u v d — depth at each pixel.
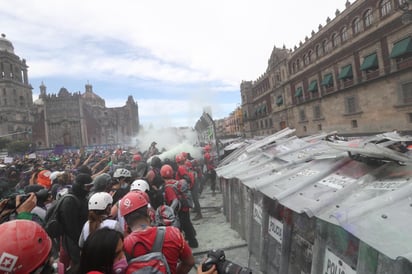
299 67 35.69
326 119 29.66
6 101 68.81
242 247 4.88
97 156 15.60
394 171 2.34
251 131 57.94
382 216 1.76
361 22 23.06
